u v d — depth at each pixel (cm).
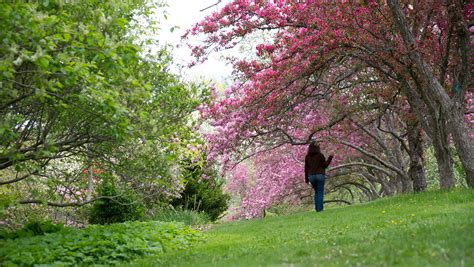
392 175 2372
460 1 1320
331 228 956
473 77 1507
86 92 793
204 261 680
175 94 1075
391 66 1428
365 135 2417
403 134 2145
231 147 1780
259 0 1541
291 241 815
